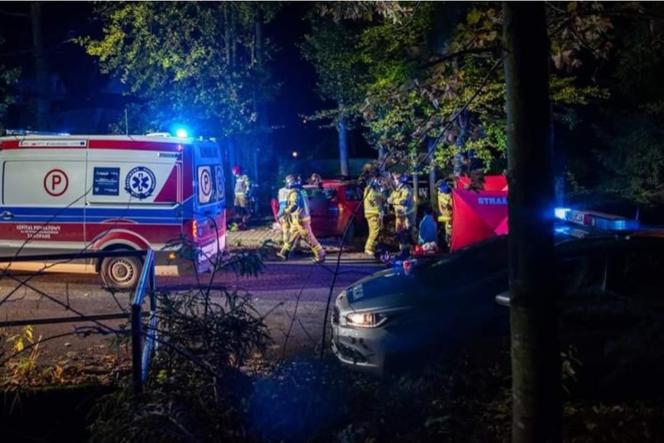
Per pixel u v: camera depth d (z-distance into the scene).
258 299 10.73
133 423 4.16
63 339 8.22
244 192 21.05
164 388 4.77
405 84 5.08
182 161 11.42
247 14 18.30
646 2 4.21
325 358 6.27
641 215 9.25
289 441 4.64
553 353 2.98
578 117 17.48
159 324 5.38
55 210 11.54
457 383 5.70
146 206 11.42
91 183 11.49
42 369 6.55
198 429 4.28
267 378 5.22
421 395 5.24
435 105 4.95
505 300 4.76
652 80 14.19
